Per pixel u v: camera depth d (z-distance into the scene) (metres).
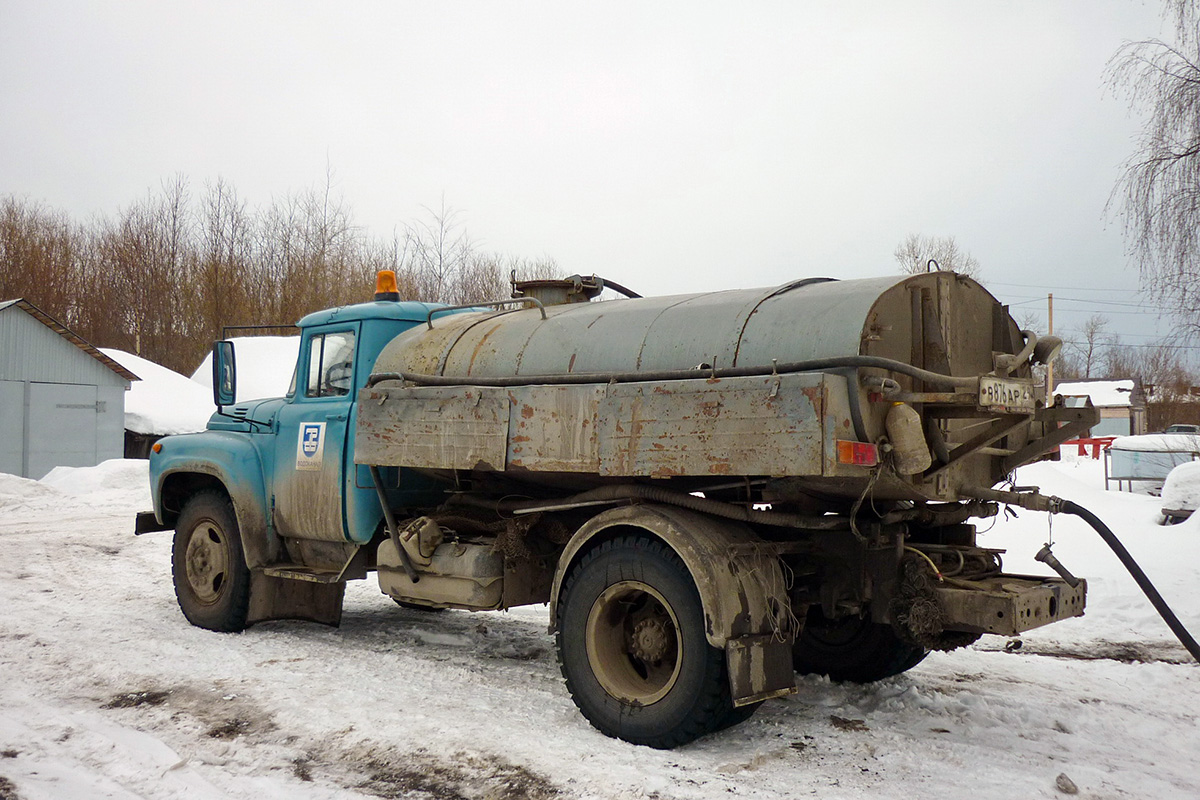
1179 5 10.33
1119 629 7.35
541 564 5.70
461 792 3.77
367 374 6.28
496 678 5.63
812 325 4.34
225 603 6.69
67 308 43.59
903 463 4.08
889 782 3.89
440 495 6.39
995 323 5.02
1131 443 21.06
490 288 40.78
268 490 6.68
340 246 42.88
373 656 6.12
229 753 4.19
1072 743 4.48
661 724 4.29
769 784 3.86
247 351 21.59
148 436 27.08
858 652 5.58
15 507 16.03
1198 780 3.99
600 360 5.00
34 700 4.95
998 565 4.95
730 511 4.61
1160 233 10.27
